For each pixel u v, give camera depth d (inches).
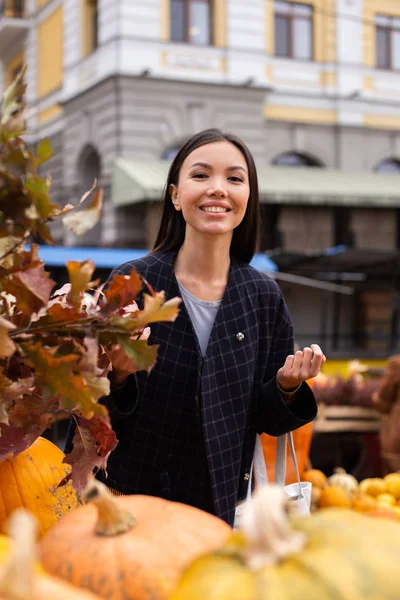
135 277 38.3
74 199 593.3
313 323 546.0
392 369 170.9
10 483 50.4
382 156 641.0
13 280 37.6
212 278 69.3
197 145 66.7
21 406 42.2
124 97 539.2
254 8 581.9
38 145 36.1
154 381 65.4
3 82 751.7
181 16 562.6
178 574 33.6
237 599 27.0
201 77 564.7
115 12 539.8
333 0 624.1
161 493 65.4
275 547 28.7
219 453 65.0
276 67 609.3
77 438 44.9
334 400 193.6
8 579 24.0
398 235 567.5
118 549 34.4
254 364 69.0
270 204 537.6
